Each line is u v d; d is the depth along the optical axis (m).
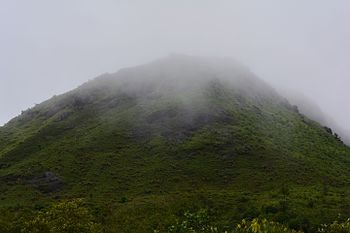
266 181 106.25
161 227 76.38
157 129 141.00
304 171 112.69
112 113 160.25
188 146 127.25
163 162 120.50
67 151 129.62
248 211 81.19
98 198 100.81
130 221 82.44
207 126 140.50
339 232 28.20
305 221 72.62
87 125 152.88
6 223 43.88
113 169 118.88
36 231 42.25
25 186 112.50
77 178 115.38
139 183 109.69
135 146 132.62
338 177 114.75
